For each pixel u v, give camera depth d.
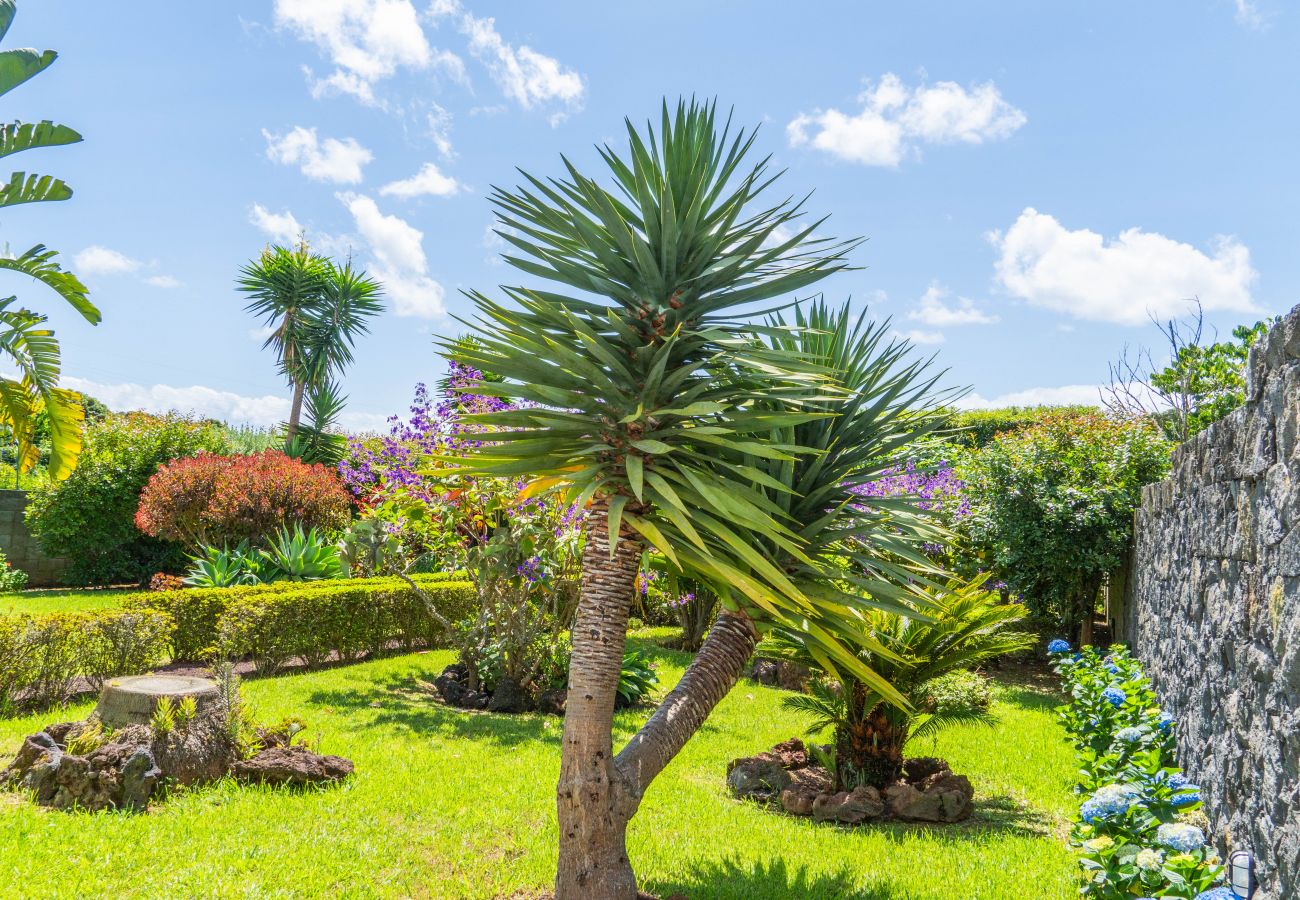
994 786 6.38
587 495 3.08
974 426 16.27
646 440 3.38
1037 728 8.30
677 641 12.69
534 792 5.43
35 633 6.83
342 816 4.77
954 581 6.16
